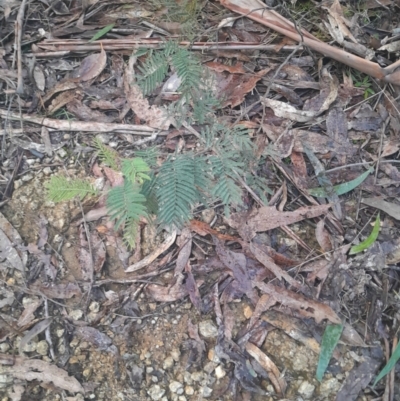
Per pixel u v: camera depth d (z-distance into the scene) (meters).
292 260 0.62
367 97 0.71
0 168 0.66
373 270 0.62
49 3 0.76
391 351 0.58
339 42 0.72
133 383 0.57
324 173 0.66
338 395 0.56
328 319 0.58
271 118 0.69
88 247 0.62
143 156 0.60
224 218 0.63
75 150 0.68
